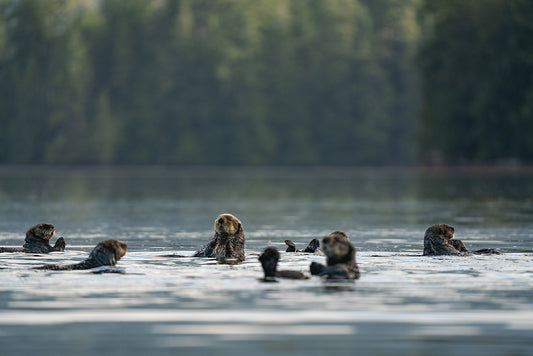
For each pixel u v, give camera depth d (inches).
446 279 1254.3
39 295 1103.0
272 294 1107.9
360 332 876.6
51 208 3750.0
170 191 5664.4
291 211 3538.4
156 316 959.6
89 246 1989.4
